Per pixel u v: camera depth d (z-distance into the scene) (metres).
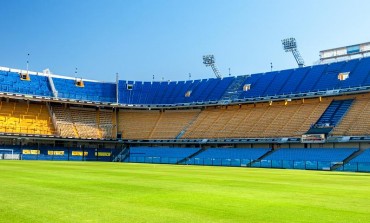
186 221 10.30
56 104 89.06
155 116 94.25
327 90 73.00
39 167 38.91
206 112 90.00
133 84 98.44
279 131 72.56
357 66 75.75
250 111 83.50
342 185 23.91
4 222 9.86
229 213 11.67
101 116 92.81
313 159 61.97
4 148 74.19
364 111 66.94
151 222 10.08
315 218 11.12
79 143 86.31
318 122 69.69
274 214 11.66
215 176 30.53
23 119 80.88
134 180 23.91
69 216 10.73
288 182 25.61
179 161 75.19
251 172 40.22
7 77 83.94
